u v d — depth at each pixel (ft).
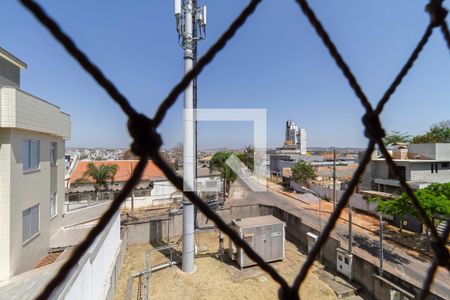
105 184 69.92
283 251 38.14
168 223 47.55
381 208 46.65
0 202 20.75
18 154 22.41
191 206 34.42
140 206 71.10
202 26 36.06
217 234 48.78
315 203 75.77
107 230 27.04
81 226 34.47
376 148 2.71
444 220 38.52
